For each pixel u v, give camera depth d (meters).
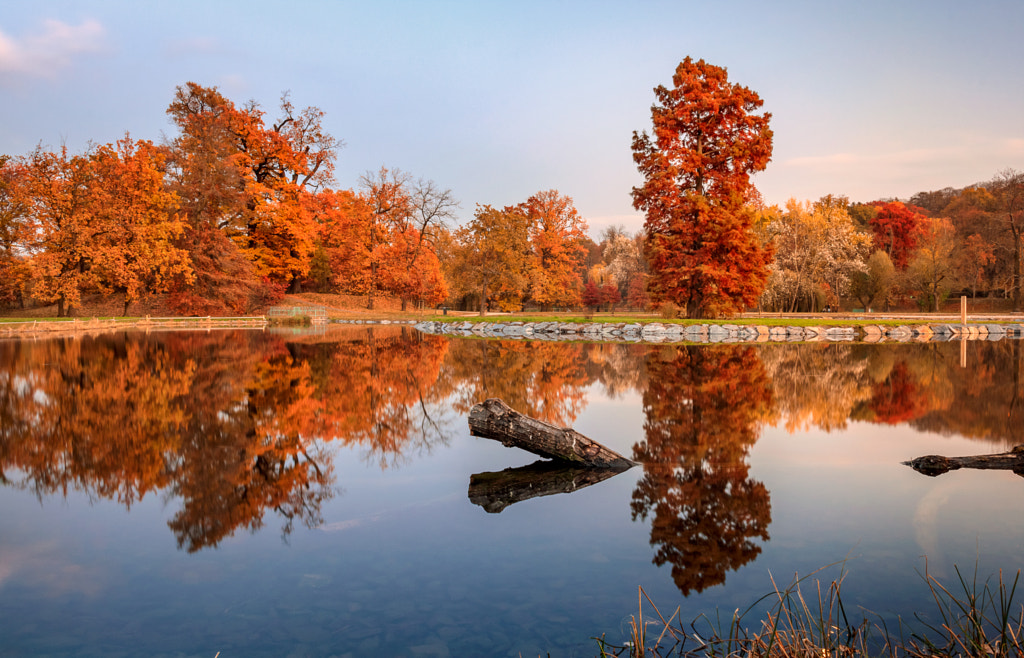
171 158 47.31
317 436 8.43
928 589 3.71
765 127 33.62
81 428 8.93
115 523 5.07
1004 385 13.23
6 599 3.74
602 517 5.11
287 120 56.75
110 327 39.72
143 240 41.00
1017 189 57.31
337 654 3.06
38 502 5.62
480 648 3.10
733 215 32.56
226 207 49.66
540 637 3.21
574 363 18.27
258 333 35.31
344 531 4.85
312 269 60.09
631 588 3.79
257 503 5.59
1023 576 3.85
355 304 61.12
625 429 8.74
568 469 6.73
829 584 3.79
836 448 7.53
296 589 3.84
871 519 4.94
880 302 65.12
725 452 7.39
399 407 10.77
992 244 60.47
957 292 64.56
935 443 7.83
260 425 9.19
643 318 39.03
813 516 5.04
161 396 11.97
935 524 4.80
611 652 3.04
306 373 15.71
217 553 4.43
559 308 73.56
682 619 3.39
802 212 54.69
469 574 4.02
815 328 32.16
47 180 38.41
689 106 33.03
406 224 62.06
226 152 50.16
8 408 10.62
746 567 4.07
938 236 63.84
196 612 3.55
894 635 3.17
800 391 12.43
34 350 22.78
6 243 38.59
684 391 12.52
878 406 10.68
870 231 75.19
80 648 3.18
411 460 7.17
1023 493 5.62
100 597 3.76
